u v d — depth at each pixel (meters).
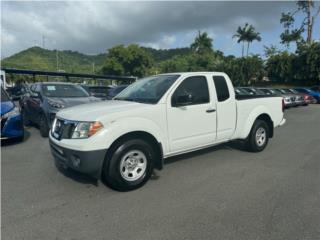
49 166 5.50
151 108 4.46
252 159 5.94
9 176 4.95
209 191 4.26
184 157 6.05
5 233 3.15
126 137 4.25
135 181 4.31
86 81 36.28
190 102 4.75
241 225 3.27
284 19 43.34
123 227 3.26
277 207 3.71
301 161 5.82
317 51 35.38
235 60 48.31
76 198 4.05
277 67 40.81
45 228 3.25
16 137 7.39
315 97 24.33
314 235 3.05
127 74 60.47
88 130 3.96
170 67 73.69
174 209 3.69
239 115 5.86
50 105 7.93
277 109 6.86
